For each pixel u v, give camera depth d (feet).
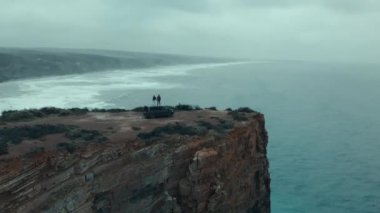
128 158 108.37
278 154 270.87
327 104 499.10
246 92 576.20
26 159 95.55
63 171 96.48
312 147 290.35
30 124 132.98
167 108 156.66
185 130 127.65
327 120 391.86
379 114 435.94
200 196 115.85
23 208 86.89
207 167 117.19
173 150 116.47
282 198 197.26
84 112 163.53
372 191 209.67
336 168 245.24
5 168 89.76
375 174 235.61
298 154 271.69
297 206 188.65
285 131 337.72
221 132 131.75
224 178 124.16
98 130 127.65
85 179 99.25
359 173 237.04
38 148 102.12
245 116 151.94
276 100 510.58
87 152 102.63
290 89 652.07
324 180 223.92
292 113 423.23
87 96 425.69
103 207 103.24
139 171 109.91
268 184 152.97
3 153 98.89
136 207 110.11
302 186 213.66
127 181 107.76
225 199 121.90
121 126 134.41
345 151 282.56
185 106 173.47
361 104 510.17
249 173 138.31
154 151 113.29
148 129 130.31
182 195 116.98
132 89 524.93
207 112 163.53
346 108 472.03
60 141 111.86
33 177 91.71
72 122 140.97
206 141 123.44
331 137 322.14
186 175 117.91
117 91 490.90
